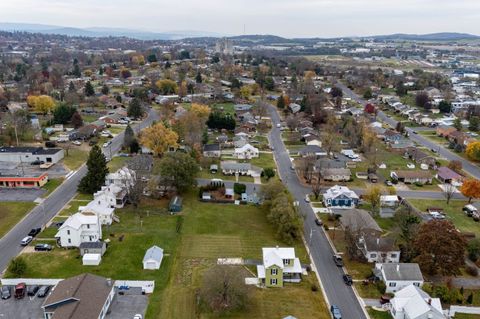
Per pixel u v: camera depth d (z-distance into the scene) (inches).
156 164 4537.4
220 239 3516.2
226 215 3981.3
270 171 4977.9
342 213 3934.5
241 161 5625.0
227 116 7288.4
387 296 2751.0
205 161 5388.8
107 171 4466.0
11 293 2694.4
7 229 3548.2
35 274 2903.5
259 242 3481.8
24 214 3841.0
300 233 3651.6
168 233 3582.7
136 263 3097.9
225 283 2632.9
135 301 2647.6
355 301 2731.3
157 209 4074.8
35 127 6747.1
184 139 6112.2
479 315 2603.3
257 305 2662.4
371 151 6077.8
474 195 4288.9
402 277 2832.2
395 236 3595.0
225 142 6461.6
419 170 5221.5
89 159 4335.6
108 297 2559.1
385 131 7111.2
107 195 3996.1
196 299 2696.9
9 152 5260.8
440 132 7263.8
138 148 5777.6
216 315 2551.7
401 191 4726.9
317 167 5044.3
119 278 2896.2
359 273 3063.5
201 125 6510.8
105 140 6373.0
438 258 2933.1
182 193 4451.3
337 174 4980.3
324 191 4650.6
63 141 6225.4
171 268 3056.1
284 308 2637.8
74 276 2765.7
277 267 2834.6
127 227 3673.7
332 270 3100.4
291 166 5492.1
